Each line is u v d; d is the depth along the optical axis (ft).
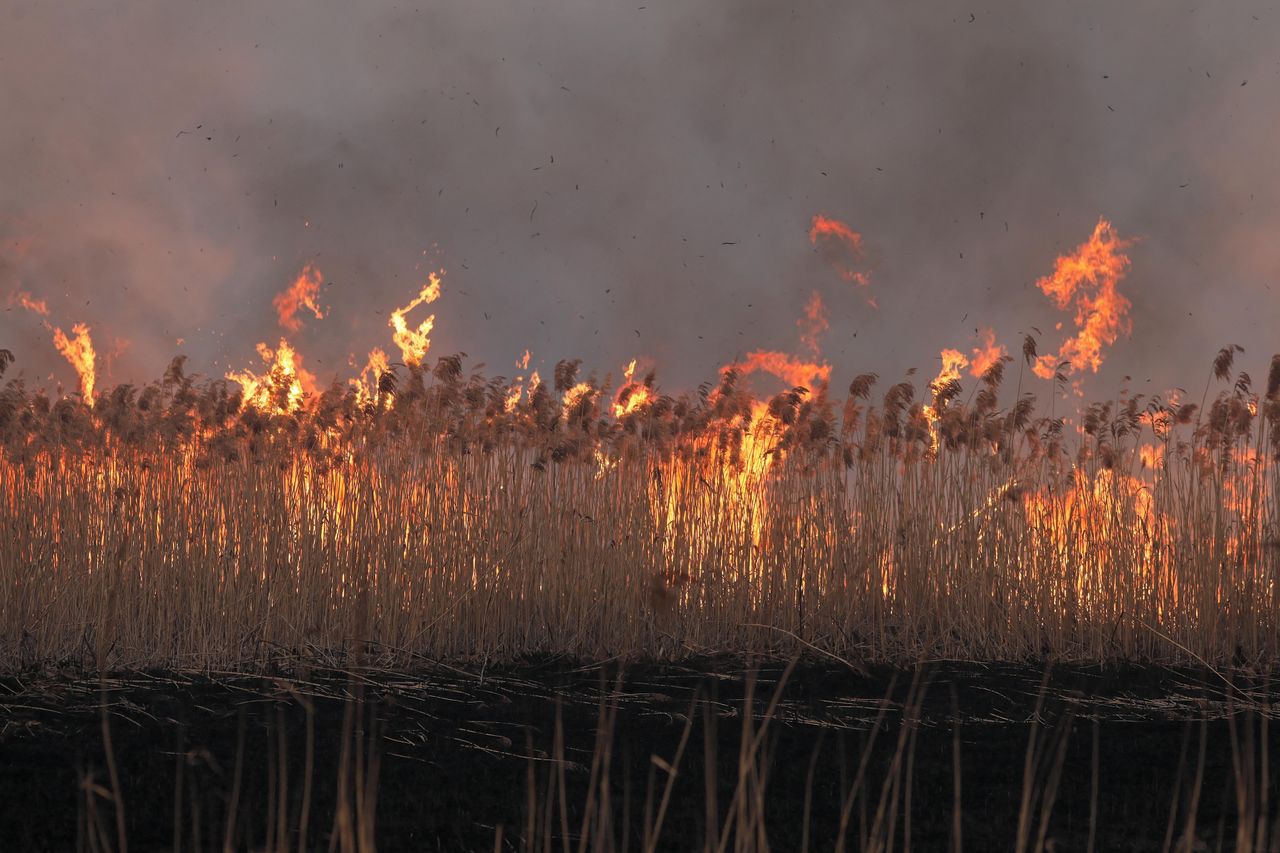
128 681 25.80
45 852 15.55
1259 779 19.33
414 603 29.63
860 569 30.40
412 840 16.29
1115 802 18.17
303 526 30.32
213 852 15.51
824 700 24.93
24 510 30.01
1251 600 29.12
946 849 16.11
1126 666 28.71
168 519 29.78
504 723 22.76
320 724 22.44
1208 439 30.99
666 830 16.78
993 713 23.84
